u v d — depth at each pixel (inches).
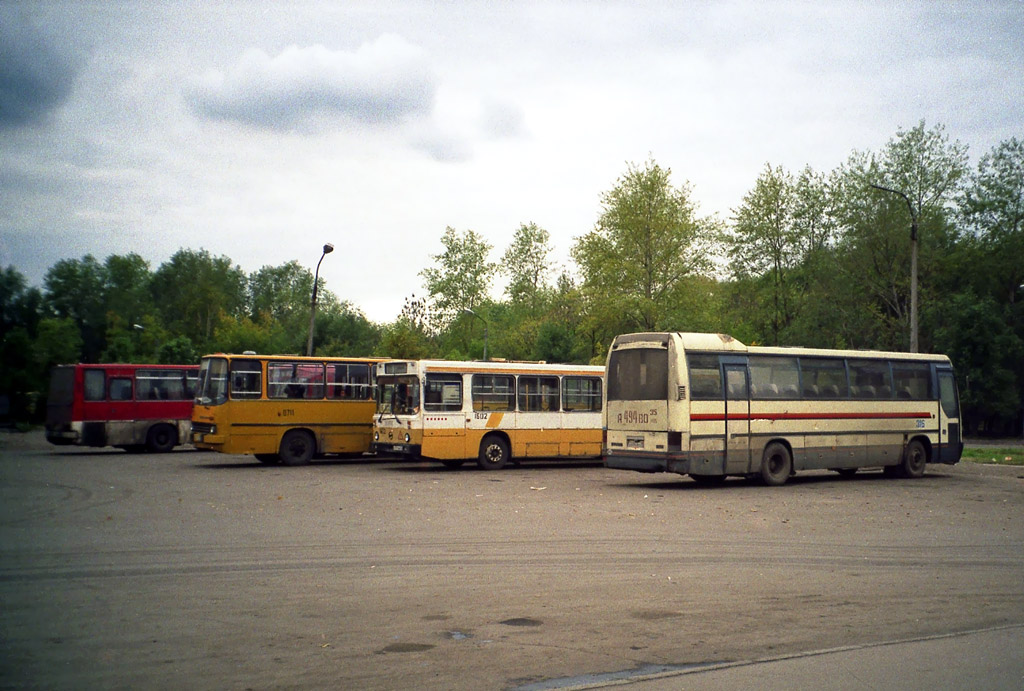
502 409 1083.9
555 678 253.1
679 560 455.5
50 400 1343.5
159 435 1364.4
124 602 347.9
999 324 2039.9
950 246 2197.3
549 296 3304.6
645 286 2261.3
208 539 514.6
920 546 512.4
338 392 1149.1
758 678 252.5
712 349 872.3
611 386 903.1
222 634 299.6
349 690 240.5
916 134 2089.1
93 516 617.9
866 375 989.8
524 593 371.2
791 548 499.5
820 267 2177.7
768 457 899.4
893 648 287.1
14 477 933.8
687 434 841.5
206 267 4429.1
